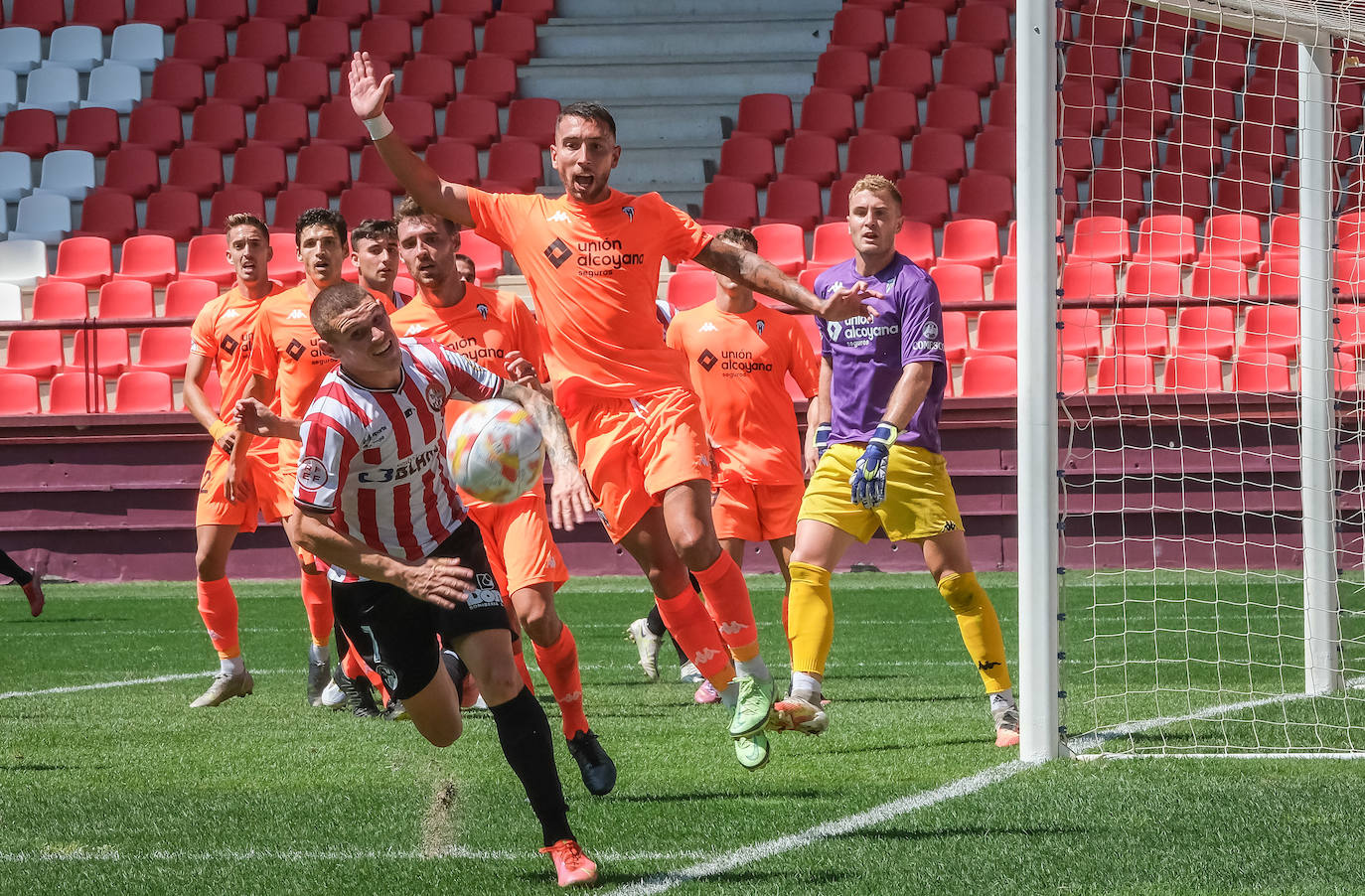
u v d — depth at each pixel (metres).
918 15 55.53
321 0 58.72
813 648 14.39
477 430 10.18
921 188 48.16
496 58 54.91
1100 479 35.81
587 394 13.23
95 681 21.56
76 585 37.44
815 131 52.12
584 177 12.80
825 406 15.79
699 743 15.52
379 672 10.74
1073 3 52.09
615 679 21.42
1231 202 47.47
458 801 12.34
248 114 55.66
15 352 45.03
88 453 37.97
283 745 15.73
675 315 20.20
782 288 12.46
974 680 20.31
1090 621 27.20
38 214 50.94
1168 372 40.22
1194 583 33.28
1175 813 11.42
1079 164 48.88
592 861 9.95
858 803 12.13
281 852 10.84
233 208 50.41
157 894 9.70
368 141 52.94
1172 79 50.88
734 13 57.66
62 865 10.48
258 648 25.69
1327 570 18.42
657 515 13.28
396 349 9.95
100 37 58.09
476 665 10.12
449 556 10.45
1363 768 13.30
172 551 37.84
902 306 14.39
